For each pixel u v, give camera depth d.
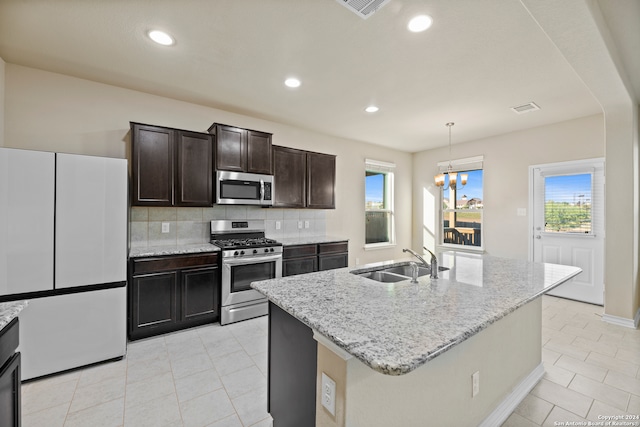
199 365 2.30
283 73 2.65
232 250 3.10
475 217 4.99
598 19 1.73
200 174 3.13
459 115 3.72
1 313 1.24
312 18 1.91
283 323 1.51
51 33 2.09
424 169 5.73
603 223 3.70
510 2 1.74
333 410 1.08
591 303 3.81
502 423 1.71
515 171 4.44
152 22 1.96
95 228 2.26
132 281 2.63
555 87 2.91
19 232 2.01
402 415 1.20
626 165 3.04
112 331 2.33
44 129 2.65
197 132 3.12
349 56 2.36
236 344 2.65
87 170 2.23
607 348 2.61
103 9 1.83
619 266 3.12
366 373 1.08
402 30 2.02
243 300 3.19
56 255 2.12
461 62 2.44
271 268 3.40
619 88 2.55
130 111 3.02
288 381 1.47
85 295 2.23
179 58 2.42
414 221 5.90
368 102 3.31
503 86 2.88
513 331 1.87
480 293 1.50
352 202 5.00
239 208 3.73
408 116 3.76
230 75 2.70
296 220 4.29
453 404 1.43
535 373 2.11
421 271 2.28
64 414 1.74
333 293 1.49
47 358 2.10
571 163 3.90
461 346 1.46
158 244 3.19
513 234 4.46
